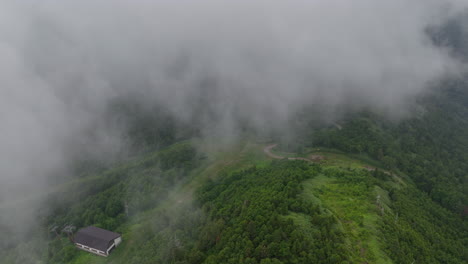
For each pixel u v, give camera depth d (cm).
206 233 11700
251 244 9550
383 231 10425
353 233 10138
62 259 15112
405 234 10919
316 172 15975
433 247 11575
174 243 12838
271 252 9100
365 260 8981
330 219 10219
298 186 13275
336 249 8919
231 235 10631
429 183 18825
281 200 11794
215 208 14362
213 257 9844
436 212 15238
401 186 16938
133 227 17500
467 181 19975
